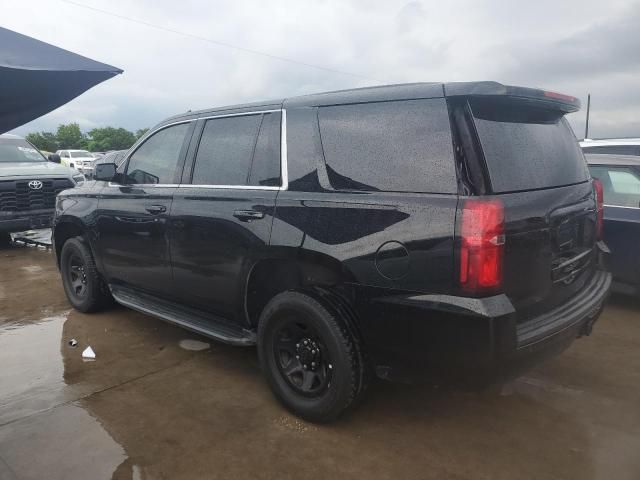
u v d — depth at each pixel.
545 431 3.10
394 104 2.90
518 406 3.40
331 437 3.04
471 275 2.49
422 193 2.69
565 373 3.87
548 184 2.99
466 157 2.59
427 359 2.70
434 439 3.02
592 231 3.49
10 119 2.56
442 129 2.69
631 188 5.13
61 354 4.26
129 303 4.58
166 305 4.31
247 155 3.59
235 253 3.49
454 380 2.71
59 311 5.40
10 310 5.43
